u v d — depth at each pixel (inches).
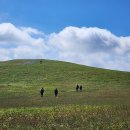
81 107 1610.5
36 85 3676.2
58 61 5762.8
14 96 2743.6
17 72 4554.6
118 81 4025.6
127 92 2851.9
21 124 1010.7
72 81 3991.1
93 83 3846.0
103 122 1031.0
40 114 1296.8
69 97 2544.3
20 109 1572.3
